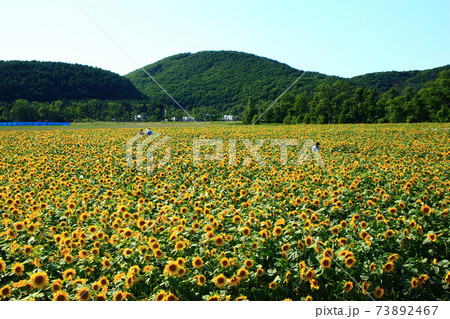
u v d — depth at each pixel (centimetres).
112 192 1038
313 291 532
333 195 962
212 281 520
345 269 570
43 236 717
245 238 669
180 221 745
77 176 1430
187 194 1002
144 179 1262
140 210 880
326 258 555
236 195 1059
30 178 1284
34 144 2712
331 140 2797
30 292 513
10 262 623
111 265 595
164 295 493
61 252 630
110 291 527
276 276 552
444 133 3494
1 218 820
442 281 548
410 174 1295
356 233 700
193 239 703
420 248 656
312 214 802
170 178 1281
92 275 594
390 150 2205
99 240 692
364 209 888
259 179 1274
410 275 570
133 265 602
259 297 521
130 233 697
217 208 867
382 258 597
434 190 1030
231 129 4784
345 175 1267
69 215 856
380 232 716
